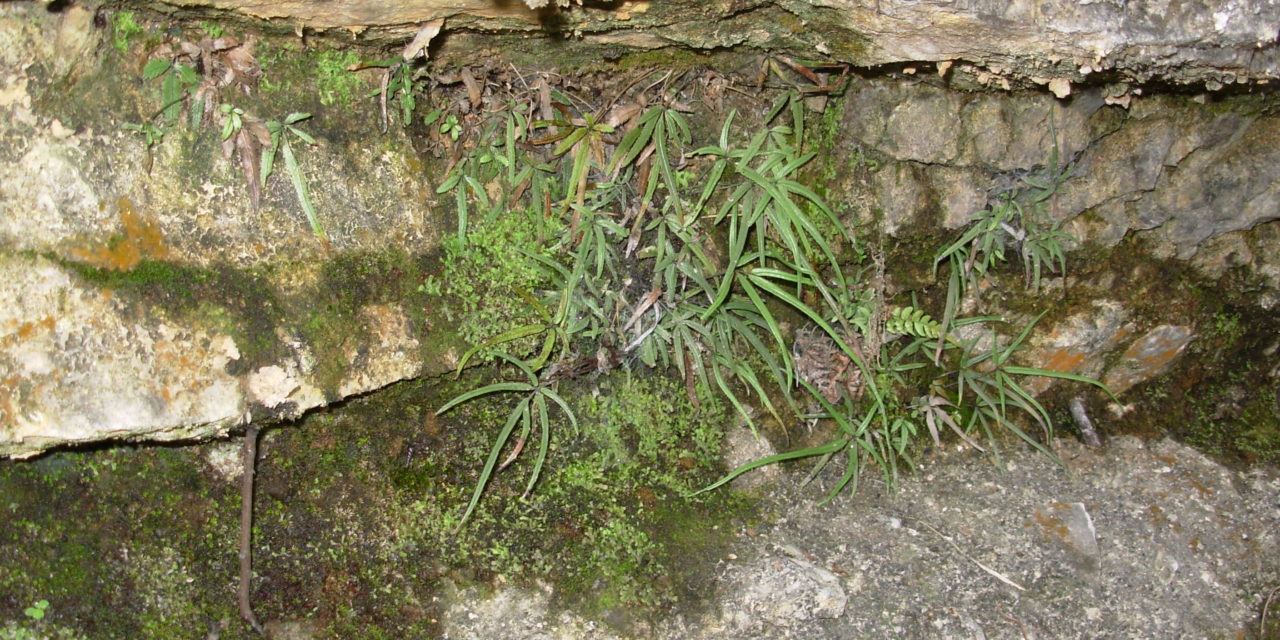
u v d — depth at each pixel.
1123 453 0.86
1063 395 0.88
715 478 0.79
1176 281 0.84
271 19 0.61
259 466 0.70
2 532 0.64
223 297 0.62
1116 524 0.80
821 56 0.70
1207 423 0.89
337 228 0.66
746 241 0.76
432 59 0.68
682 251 0.74
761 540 0.76
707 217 0.76
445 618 0.70
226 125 0.62
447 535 0.72
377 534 0.72
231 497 0.69
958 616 0.72
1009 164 0.76
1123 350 0.86
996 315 0.82
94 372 0.59
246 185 0.63
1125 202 0.79
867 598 0.73
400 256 0.68
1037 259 0.80
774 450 0.81
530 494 0.75
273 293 0.64
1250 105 0.74
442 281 0.70
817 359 0.81
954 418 0.85
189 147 0.62
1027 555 0.77
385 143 0.68
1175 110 0.75
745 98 0.76
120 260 0.60
